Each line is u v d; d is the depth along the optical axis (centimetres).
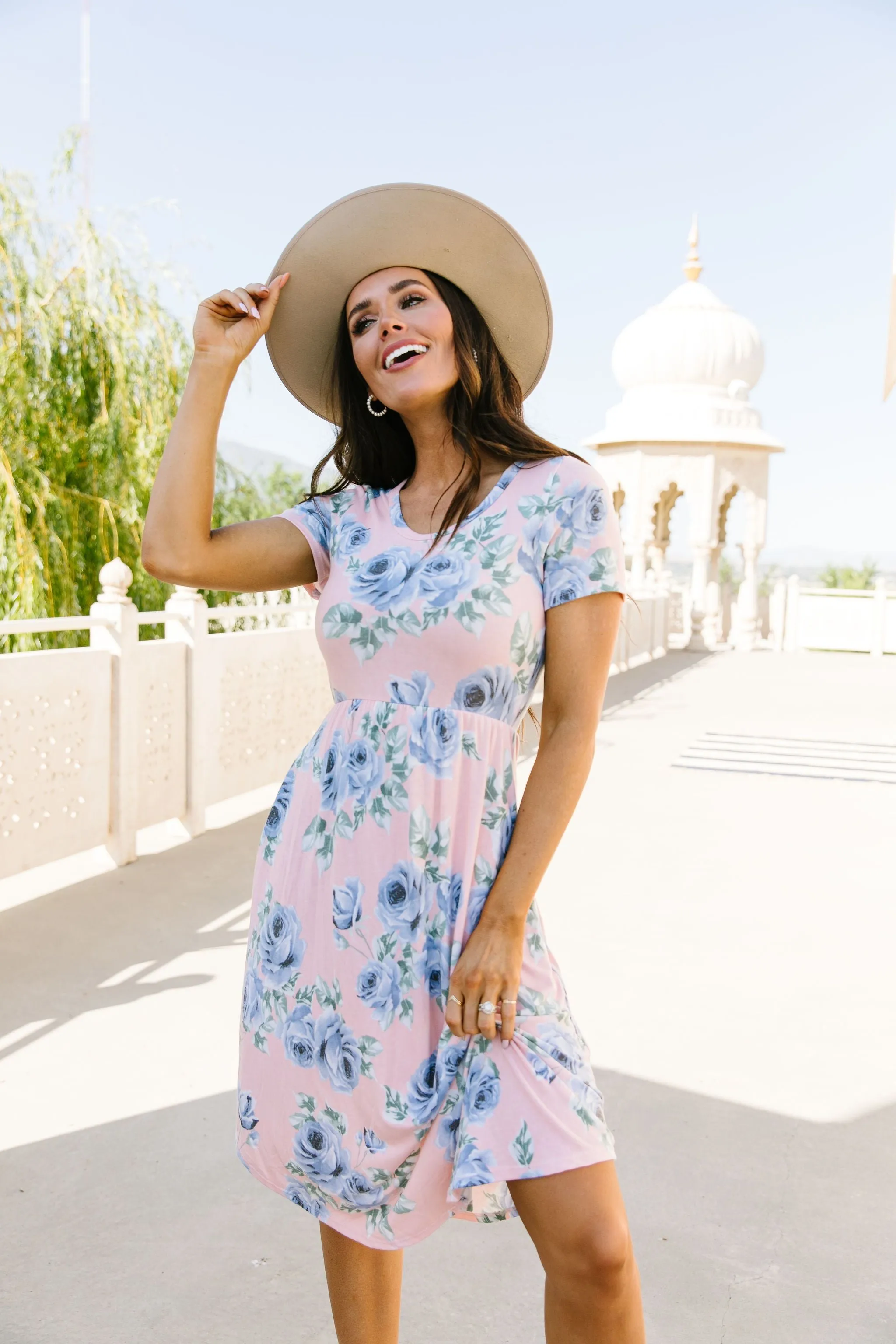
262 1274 220
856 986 377
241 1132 166
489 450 165
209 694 561
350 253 182
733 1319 207
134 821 509
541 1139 140
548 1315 144
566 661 154
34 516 748
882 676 1385
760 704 1122
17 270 780
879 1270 223
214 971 381
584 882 500
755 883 502
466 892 151
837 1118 286
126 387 816
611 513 157
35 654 444
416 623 154
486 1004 144
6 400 761
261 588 183
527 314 186
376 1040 151
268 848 167
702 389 1767
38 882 479
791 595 1770
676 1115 286
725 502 1889
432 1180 152
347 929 154
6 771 430
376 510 173
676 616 1817
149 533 174
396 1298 172
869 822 625
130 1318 206
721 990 372
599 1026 341
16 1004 351
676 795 689
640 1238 233
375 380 172
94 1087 298
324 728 165
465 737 154
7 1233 233
